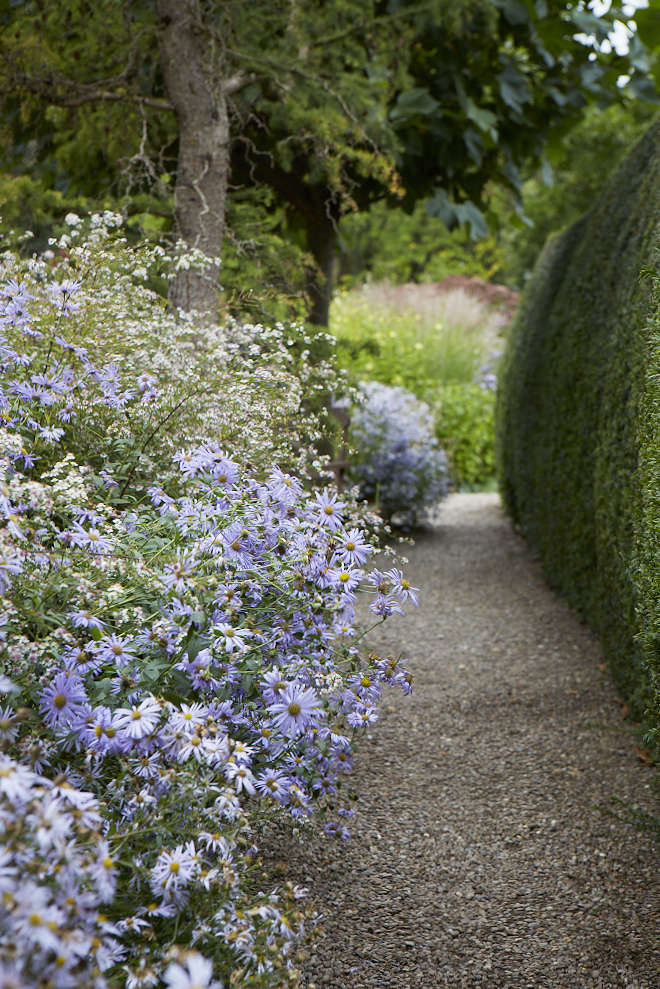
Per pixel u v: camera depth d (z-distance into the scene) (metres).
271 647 1.83
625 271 3.57
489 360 9.93
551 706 3.36
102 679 1.63
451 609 4.59
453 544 6.21
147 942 1.33
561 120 5.52
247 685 1.71
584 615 4.27
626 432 3.20
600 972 1.89
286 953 1.38
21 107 3.91
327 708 1.91
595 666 3.77
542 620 4.43
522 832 2.47
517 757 2.93
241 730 1.76
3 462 1.65
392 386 9.02
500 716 3.26
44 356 2.25
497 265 14.44
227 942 1.33
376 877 2.21
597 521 3.70
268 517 1.92
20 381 2.11
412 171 5.14
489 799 2.65
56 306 2.26
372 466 6.24
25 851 1.09
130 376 2.38
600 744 3.03
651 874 2.27
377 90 4.20
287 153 4.13
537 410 5.44
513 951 1.95
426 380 9.34
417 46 4.90
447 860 2.31
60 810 1.18
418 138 4.93
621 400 3.30
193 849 1.36
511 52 5.15
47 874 1.10
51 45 3.96
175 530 1.88
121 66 4.17
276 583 1.83
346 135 4.11
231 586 1.72
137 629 1.65
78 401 2.23
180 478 2.20
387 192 5.33
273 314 3.51
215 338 2.67
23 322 2.13
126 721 1.46
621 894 2.18
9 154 4.46
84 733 1.48
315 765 1.93
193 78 3.59
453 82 4.89
